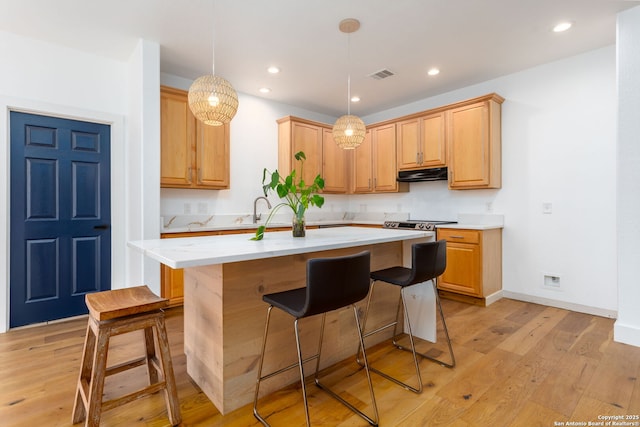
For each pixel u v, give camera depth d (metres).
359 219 5.31
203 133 3.50
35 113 2.77
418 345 2.41
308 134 4.51
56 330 2.67
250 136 4.23
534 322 2.84
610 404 1.66
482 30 2.69
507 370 2.02
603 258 2.99
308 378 1.97
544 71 3.32
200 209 3.80
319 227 4.53
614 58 2.93
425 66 3.36
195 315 1.91
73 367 2.05
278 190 2.09
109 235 3.13
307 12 2.43
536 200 3.38
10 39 2.66
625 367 2.03
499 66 3.37
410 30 2.68
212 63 3.22
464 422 1.54
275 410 1.66
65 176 2.92
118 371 1.67
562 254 3.22
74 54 2.95
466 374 1.98
